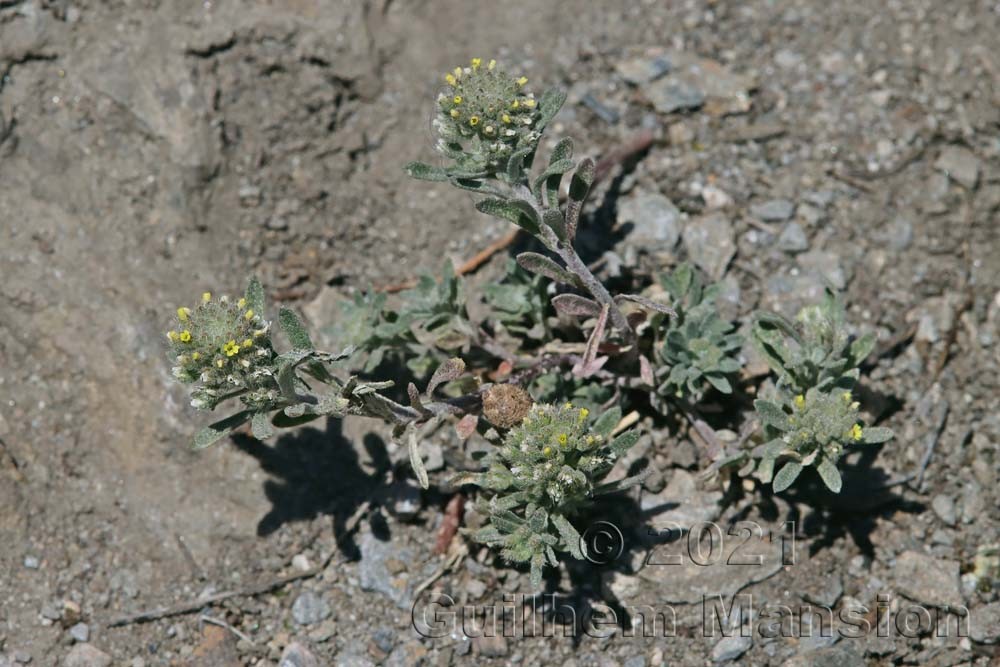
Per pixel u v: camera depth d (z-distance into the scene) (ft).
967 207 1.50
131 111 1.47
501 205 1.30
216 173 1.47
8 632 1.37
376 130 1.51
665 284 1.39
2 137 1.45
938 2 1.56
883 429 1.31
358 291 1.40
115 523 1.40
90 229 1.44
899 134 1.52
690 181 1.50
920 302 1.47
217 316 1.26
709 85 1.53
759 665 1.38
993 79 1.54
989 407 1.45
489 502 1.32
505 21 1.56
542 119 1.30
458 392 1.42
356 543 1.41
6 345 1.42
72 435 1.41
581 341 1.43
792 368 1.35
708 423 1.43
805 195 1.50
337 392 1.29
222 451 1.41
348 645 1.38
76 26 1.48
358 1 1.52
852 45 1.55
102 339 1.42
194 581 1.40
